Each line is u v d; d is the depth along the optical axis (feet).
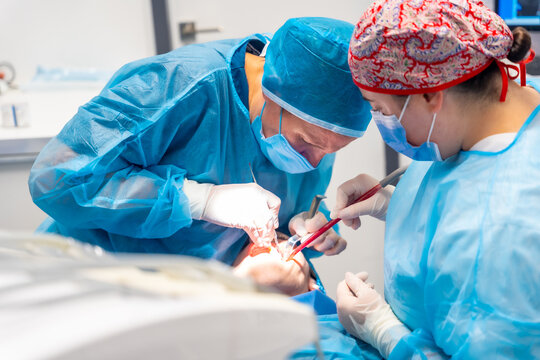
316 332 1.78
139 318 1.43
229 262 5.76
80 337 1.36
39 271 1.70
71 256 1.87
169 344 1.46
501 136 3.24
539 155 3.09
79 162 4.65
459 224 3.17
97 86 10.78
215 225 5.40
